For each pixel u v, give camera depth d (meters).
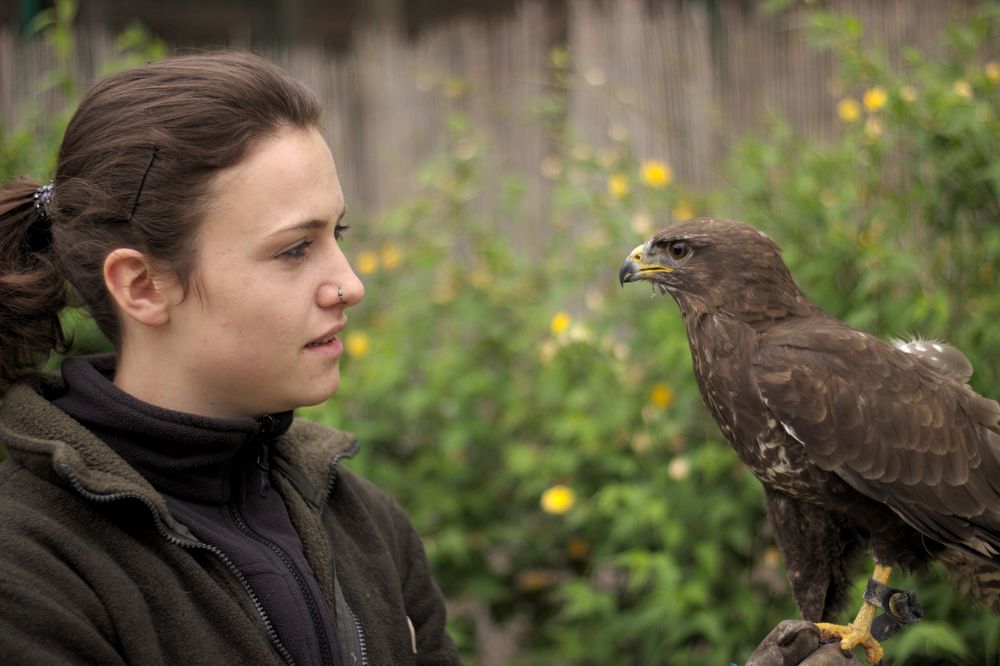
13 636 1.41
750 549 3.96
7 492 1.56
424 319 4.64
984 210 3.61
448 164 5.23
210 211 1.63
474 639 4.64
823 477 2.35
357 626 1.77
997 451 2.45
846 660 2.08
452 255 5.59
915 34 4.97
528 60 5.94
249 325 1.66
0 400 1.73
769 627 3.84
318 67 6.34
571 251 5.04
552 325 4.22
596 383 4.12
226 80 1.67
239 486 1.76
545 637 4.58
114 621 1.52
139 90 1.67
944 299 3.35
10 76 5.70
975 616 3.33
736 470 3.87
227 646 1.58
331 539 1.87
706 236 2.56
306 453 1.93
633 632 4.00
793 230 3.84
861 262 3.59
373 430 4.25
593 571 4.26
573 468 4.06
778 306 2.54
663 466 3.97
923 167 3.98
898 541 2.38
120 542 1.57
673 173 5.45
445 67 6.14
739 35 5.46
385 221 5.06
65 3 4.29
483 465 4.58
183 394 1.71
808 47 5.28
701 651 4.05
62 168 1.70
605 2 5.64
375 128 6.32
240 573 1.65
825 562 2.44
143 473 1.66
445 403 4.47
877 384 2.35
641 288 4.31
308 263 1.71
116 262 1.65
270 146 1.66
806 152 4.07
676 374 3.94
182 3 8.48
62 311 1.87
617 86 5.55
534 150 5.89
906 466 2.32
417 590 2.08
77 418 1.66
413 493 4.39
